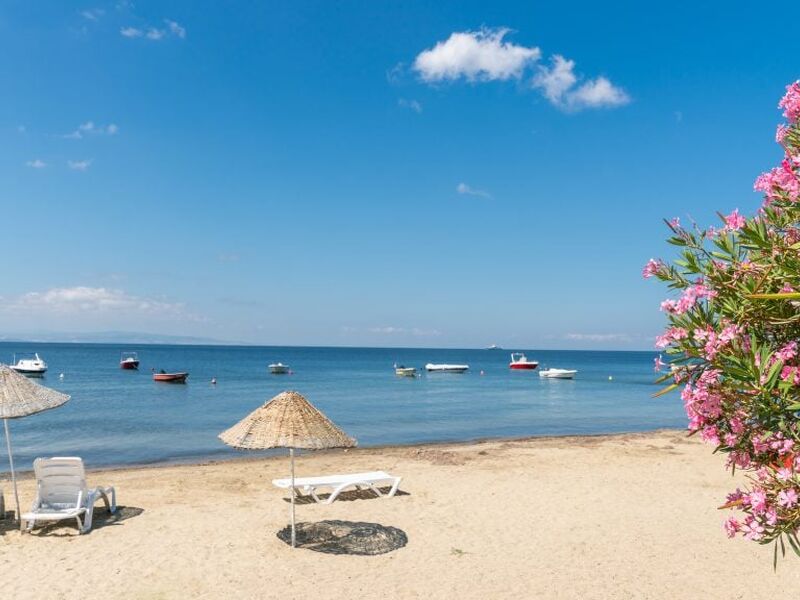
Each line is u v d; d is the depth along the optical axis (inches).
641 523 442.3
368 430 1171.3
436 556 369.1
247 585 322.0
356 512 462.0
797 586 329.1
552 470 643.5
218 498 511.8
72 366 4173.2
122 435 1061.8
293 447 337.4
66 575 331.9
